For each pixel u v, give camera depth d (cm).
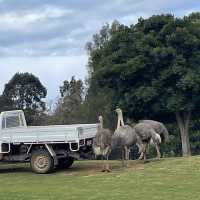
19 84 7575
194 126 4669
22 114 2198
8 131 2011
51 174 1959
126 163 2038
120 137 1933
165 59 3675
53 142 1959
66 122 6028
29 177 1897
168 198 1365
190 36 3700
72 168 2117
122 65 3709
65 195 1459
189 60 3719
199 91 3666
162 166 1856
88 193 1476
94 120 5378
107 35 5631
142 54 3709
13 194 1507
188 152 3903
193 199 1344
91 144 2042
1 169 2197
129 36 3856
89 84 5378
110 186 1577
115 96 3906
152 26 3881
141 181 1631
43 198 1425
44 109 7588
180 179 1634
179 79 3634
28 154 2009
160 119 4016
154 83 3666
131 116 3834
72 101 6212
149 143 2144
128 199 1370
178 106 3641
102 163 2206
